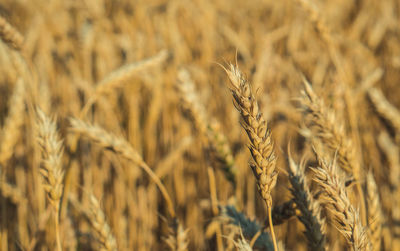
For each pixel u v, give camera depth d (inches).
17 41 44.2
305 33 105.1
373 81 62.8
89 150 64.1
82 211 43.1
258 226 36.4
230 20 123.6
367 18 117.1
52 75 78.5
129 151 38.7
